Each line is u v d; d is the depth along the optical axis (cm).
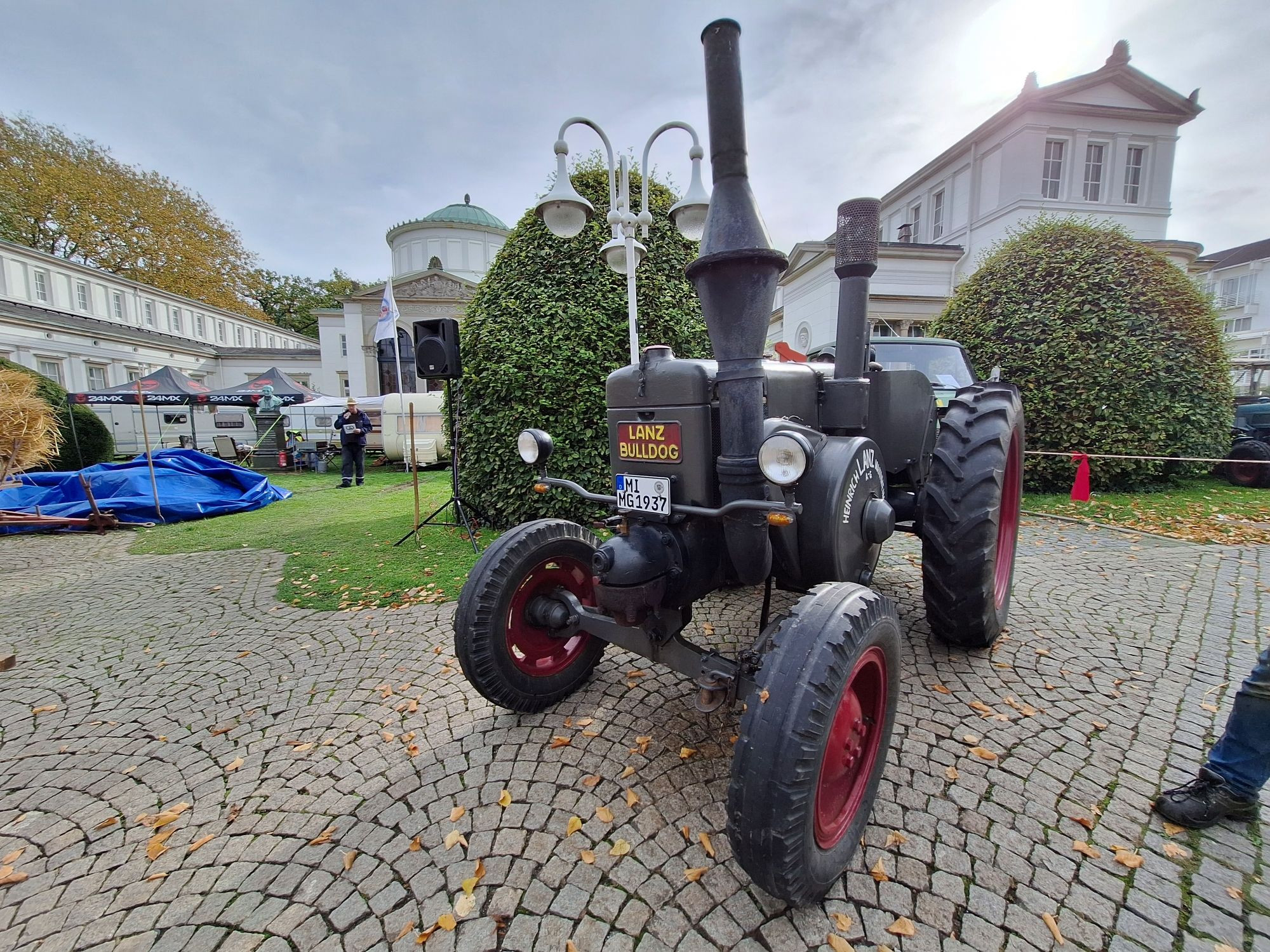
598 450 511
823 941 130
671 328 527
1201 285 743
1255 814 160
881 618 147
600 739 208
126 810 182
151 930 138
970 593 235
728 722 217
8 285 2245
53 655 302
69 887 152
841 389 223
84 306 2548
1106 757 191
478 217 3108
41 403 566
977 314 714
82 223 2772
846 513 181
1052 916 135
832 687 128
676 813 170
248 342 3566
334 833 168
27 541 592
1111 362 631
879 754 160
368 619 340
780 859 122
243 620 346
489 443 527
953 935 131
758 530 162
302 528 620
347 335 2398
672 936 132
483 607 204
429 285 2336
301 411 1541
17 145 2700
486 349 521
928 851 155
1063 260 661
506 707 217
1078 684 237
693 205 429
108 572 467
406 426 1216
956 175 1493
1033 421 670
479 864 154
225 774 198
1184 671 246
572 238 518
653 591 171
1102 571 379
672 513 175
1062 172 1362
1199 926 131
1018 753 194
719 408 167
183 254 3114
